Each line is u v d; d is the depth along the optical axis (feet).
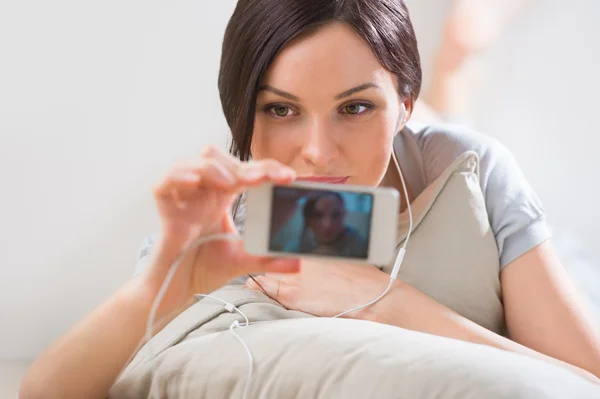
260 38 3.01
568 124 7.07
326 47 2.95
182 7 5.44
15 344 5.05
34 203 5.12
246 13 3.09
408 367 2.61
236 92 3.17
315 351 2.74
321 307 3.47
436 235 3.66
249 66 3.06
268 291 3.56
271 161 2.43
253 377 2.75
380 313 3.41
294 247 2.42
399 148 3.96
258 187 2.41
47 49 5.14
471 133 4.08
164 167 5.40
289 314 3.30
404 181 3.94
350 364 2.67
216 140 5.55
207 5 5.49
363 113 3.11
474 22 6.94
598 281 5.45
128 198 5.30
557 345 3.55
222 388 2.79
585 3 6.97
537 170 7.14
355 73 2.98
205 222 2.72
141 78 5.36
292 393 2.68
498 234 3.77
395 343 2.74
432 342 2.78
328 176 3.11
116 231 5.26
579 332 3.55
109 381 3.01
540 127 7.15
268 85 3.04
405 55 3.25
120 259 5.25
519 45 7.13
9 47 5.06
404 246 3.54
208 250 2.80
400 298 3.44
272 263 2.80
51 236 5.15
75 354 2.93
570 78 7.06
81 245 5.20
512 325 3.70
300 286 3.55
